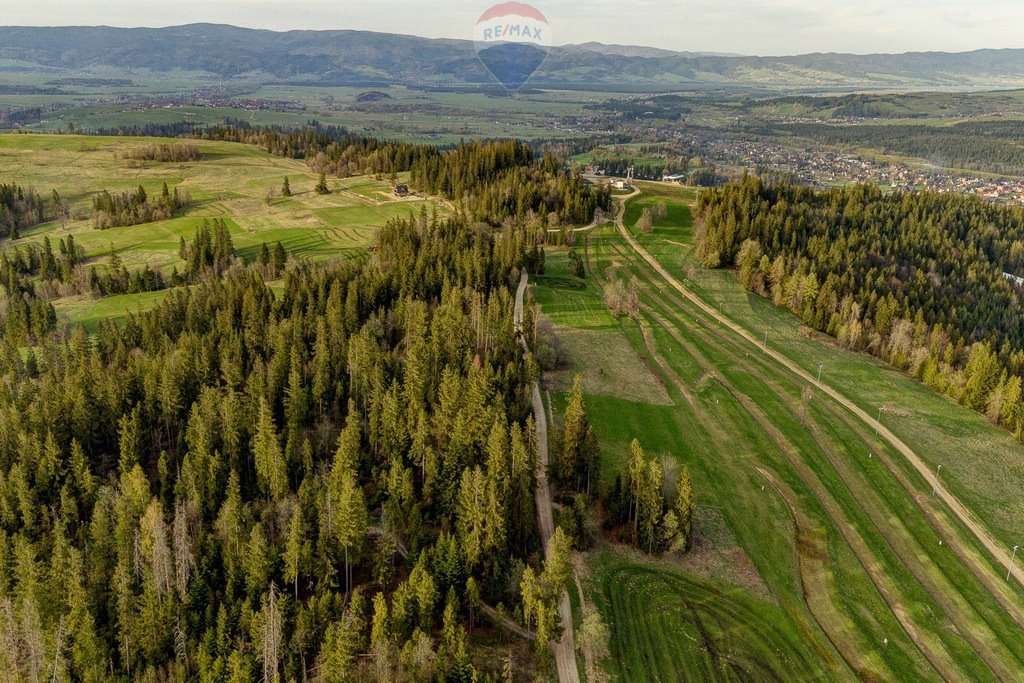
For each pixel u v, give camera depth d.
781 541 93.94
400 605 74.69
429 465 95.94
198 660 71.75
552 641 75.88
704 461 109.69
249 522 87.81
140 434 102.81
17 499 91.81
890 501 104.25
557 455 99.44
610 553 89.88
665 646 77.12
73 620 73.94
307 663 73.44
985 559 94.19
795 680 74.06
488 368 112.06
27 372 136.00
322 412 113.38
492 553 81.31
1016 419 123.62
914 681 75.69
